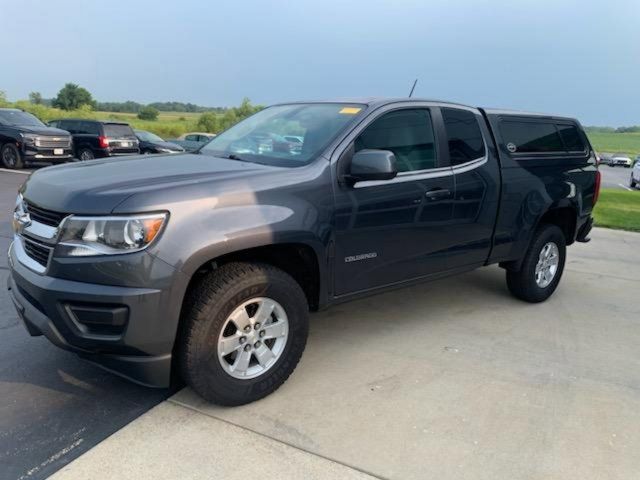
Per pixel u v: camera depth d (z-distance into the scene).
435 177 4.04
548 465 2.78
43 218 2.94
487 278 6.14
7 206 9.30
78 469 2.59
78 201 2.76
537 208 4.94
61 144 16.41
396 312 4.91
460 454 2.83
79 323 2.78
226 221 2.90
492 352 4.11
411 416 3.16
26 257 3.07
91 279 2.70
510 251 4.86
